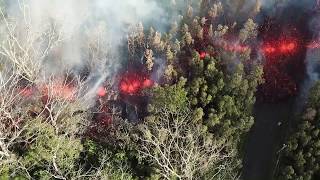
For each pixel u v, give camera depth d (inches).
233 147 1288.1
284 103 1456.7
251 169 1371.8
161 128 1243.2
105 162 1286.9
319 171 1211.9
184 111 1289.4
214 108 1305.4
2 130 1290.6
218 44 1451.8
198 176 1230.3
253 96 1369.3
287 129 1390.3
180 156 1247.5
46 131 1257.4
